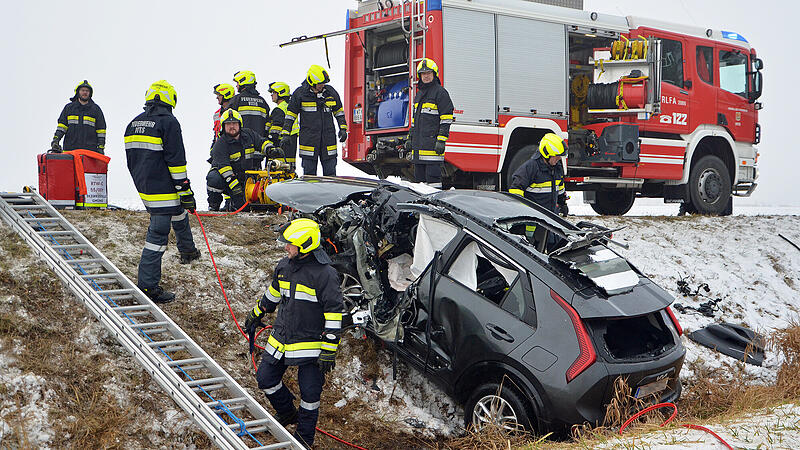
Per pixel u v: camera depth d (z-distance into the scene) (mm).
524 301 5098
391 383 5988
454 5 9641
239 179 8641
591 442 4453
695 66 11688
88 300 5297
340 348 6176
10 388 4477
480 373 5234
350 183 6992
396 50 10172
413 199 6230
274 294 4816
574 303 4910
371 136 10555
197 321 6000
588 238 5355
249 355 5902
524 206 6219
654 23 11430
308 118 9508
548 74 10508
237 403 5105
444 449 5309
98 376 4887
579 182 11523
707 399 6355
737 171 12398
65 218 6809
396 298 5902
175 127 5789
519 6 10227
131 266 6355
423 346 5590
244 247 7234
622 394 4770
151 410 4820
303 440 4738
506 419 4973
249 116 10000
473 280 5496
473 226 5535
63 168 7211
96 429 4504
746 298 8383
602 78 10953
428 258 5645
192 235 7062
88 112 10406
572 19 10734
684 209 12109
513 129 10133
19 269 5504
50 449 4273
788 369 6781
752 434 4477
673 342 5359
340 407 5680
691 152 11656
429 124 8766
